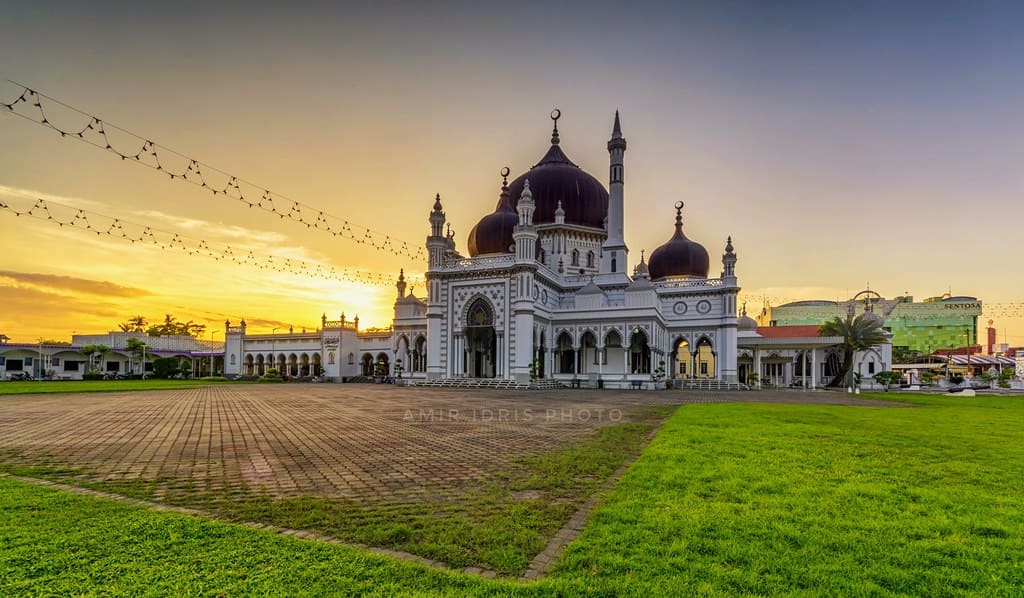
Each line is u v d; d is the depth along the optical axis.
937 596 4.26
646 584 4.35
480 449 11.40
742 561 4.89
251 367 71.25
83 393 33.00
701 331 50.88
